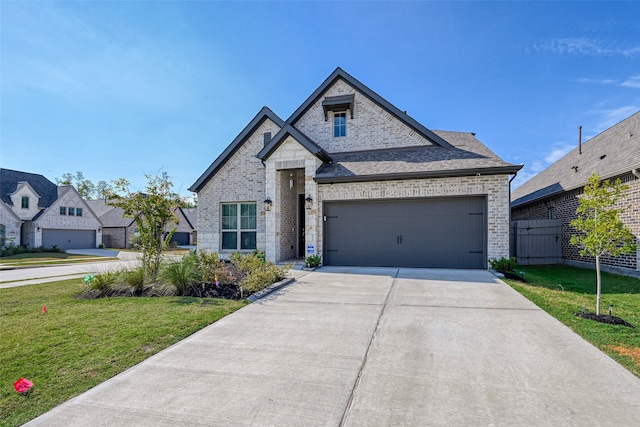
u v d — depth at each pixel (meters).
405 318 5.52
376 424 2.67
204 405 2.99
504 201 10.42
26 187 32.31
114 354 4.16
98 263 19.00
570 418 2.72
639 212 9.49
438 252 11.18
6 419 2.79
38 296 7.85
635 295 7.16
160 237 8.92
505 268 9.94
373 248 11.81
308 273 10.30
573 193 12.61
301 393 3.18
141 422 2.74
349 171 12.02
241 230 14.58
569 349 4.15
